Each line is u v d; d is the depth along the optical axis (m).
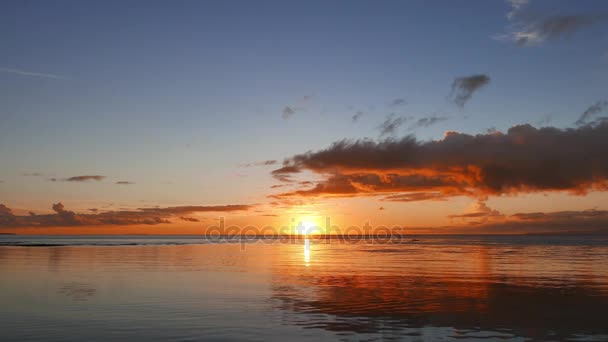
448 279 33.00
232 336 15.93
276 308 21.12
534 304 22.27
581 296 24.91
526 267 43.75
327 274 36.59
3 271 37.34
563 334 16.41
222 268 41.94
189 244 130.75
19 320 18.33
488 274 36.81
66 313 19.73
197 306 21.56
